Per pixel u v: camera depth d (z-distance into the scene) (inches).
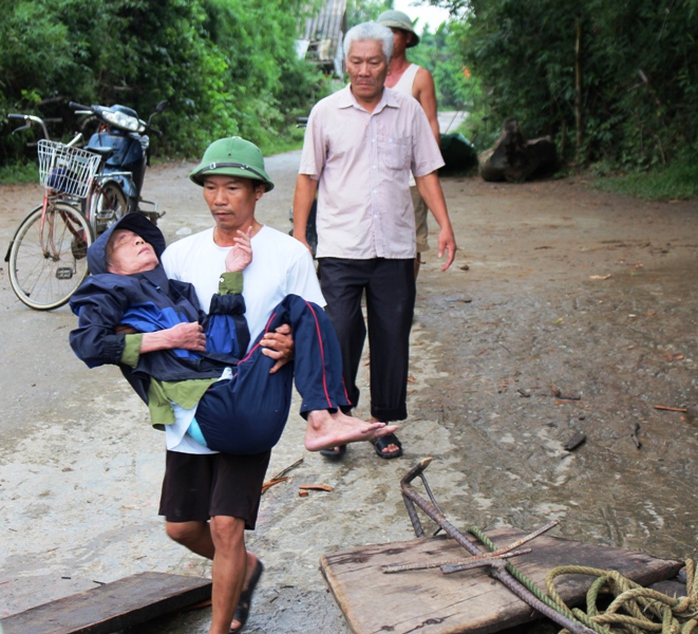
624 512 138.8
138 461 161.8
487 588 101.7
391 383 161.2
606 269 311.9
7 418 182.1
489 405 185.5
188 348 95.7
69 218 268.2
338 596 100.3
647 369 199.6
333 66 1792.6
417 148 160.1
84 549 132.0
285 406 97.3
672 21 541.0
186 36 830.5
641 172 618.2
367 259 156.4
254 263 101.6
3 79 624.4
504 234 407.2
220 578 97.8
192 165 781.3
